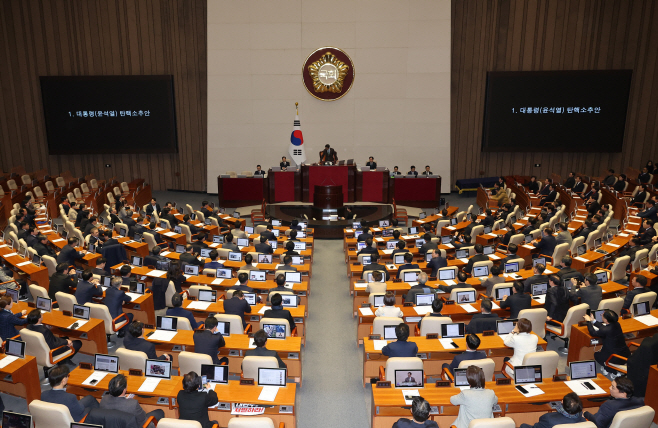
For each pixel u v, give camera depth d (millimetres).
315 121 23578
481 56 23203
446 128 23500
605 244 12906
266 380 6348
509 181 23172
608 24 22328
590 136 23016
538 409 6152
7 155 24031
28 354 7449
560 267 11977
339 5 22609
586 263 11625
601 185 21312
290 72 23125
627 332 7922
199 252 12438
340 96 23281
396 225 15227
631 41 22391
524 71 22594
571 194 19516
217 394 6113
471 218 15508
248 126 23625
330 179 20703
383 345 7535
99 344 8211
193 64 23500
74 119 23266
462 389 5945
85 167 24594
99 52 23219
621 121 22750
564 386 6297
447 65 22938
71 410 5707
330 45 22922
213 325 7305
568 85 22578
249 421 5219
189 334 7773
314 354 9227
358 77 23156
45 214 16203
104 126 23438
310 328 10344
